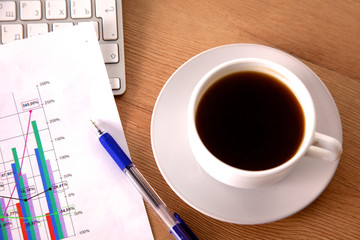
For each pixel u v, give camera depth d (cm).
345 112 45
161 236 44
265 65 40
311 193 42
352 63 46
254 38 46
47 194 44
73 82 45
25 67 45
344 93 45
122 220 43
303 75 43
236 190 42
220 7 47
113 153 43
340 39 46
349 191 44
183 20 47
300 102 41
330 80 45
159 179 45
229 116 41
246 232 44
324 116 43
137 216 44
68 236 43
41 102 45
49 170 44
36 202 44
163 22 47
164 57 46
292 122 41
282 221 44
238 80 41
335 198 44
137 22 46
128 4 47
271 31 46
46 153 44
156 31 46
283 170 38
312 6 47
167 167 42
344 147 44
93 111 45
